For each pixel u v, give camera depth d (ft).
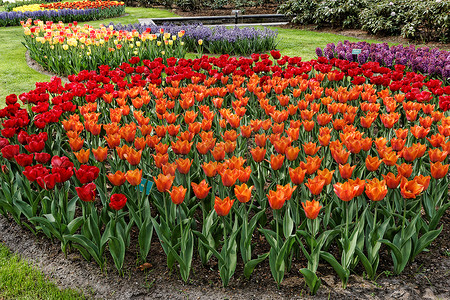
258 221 12.03
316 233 10.93
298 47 43.88
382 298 9.75
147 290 10.37
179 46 35.88
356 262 10.37
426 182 9.38
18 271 11.28
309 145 11.07
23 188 12.82
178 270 10.91
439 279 10.25
